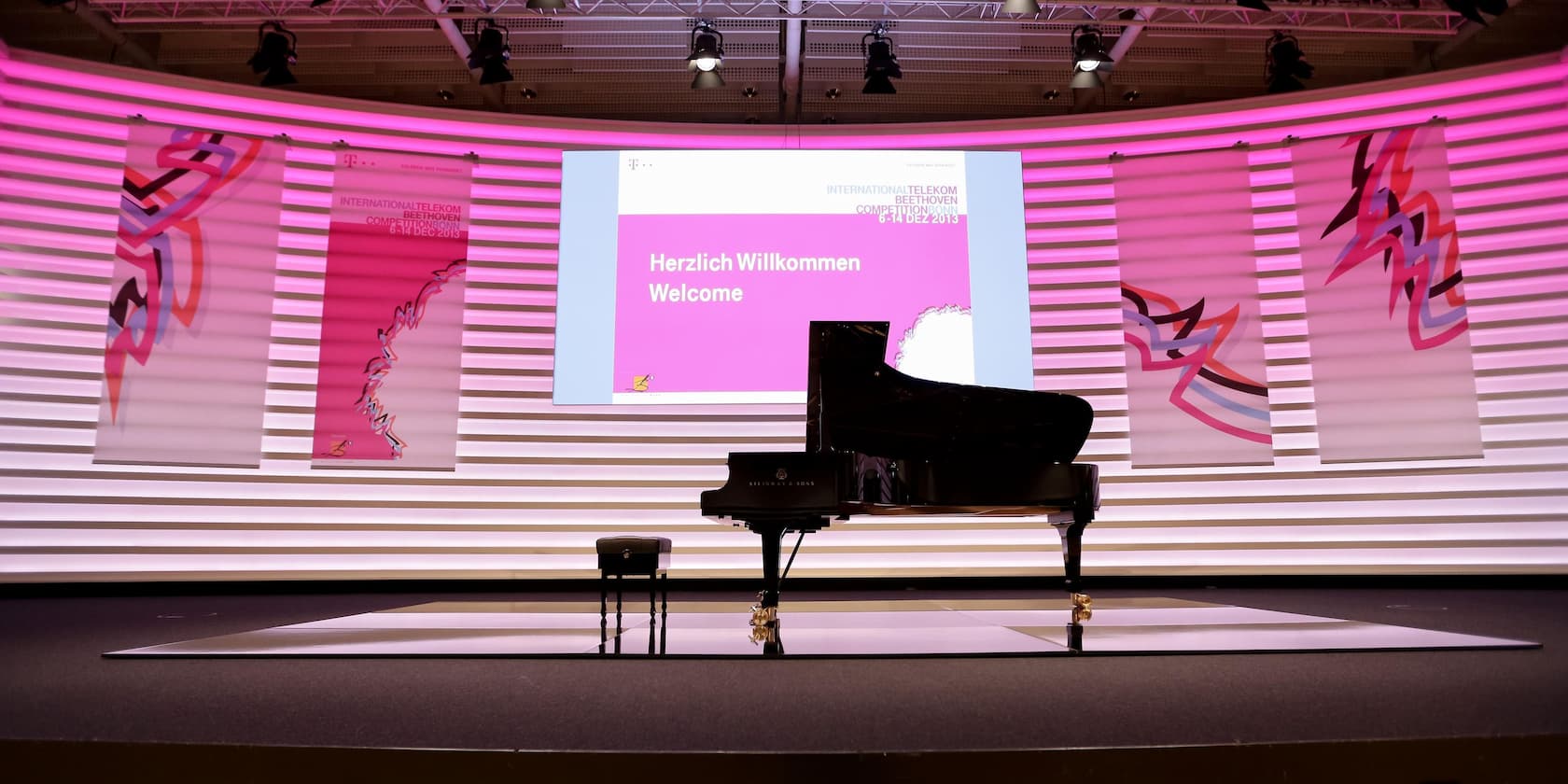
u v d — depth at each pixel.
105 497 6.07
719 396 6.57
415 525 6.51
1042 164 7.15
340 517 6.41
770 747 1.83
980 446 4.20
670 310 6.65
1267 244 6.74
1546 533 6.06
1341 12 6.06
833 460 3.60
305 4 5.98
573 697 2.31
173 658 2.99
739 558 6.68
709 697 2.30
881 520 6.73
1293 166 6.66
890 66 6.17
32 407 6.02
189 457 6.12
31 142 6.23
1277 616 4.28
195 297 6.27
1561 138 6.31
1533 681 2.46
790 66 6.78
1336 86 7.00
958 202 6.84
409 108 6.92
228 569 6.23
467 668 2.76
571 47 6.58
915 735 1.92
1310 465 6.47
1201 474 6.62
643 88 7.18
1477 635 3.48
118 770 1.86
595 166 6.80
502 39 6.03
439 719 2.07
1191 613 4.43
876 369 4.16
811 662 2.89
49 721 2.05
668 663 2.87
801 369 6.59
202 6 6.09
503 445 6.66
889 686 2.44
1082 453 6.74
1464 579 6.14
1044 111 7.55
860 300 6.70
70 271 6.19
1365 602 5.11
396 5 5.96
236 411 6.26
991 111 7.55
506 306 6.84
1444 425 6.15
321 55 6.70
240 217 6.43
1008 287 6.75
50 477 6.00
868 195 6.81
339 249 6.51
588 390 6.58
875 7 6.23
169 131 6.37
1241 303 6.57
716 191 6.78
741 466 3.62
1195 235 6.71
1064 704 2.21
